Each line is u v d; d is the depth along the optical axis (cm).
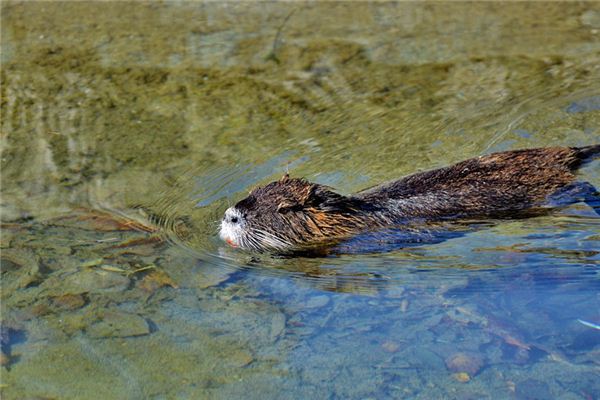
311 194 1117
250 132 1421
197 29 1880
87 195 1243
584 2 1941
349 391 815
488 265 1037
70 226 1152
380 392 812
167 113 1507
